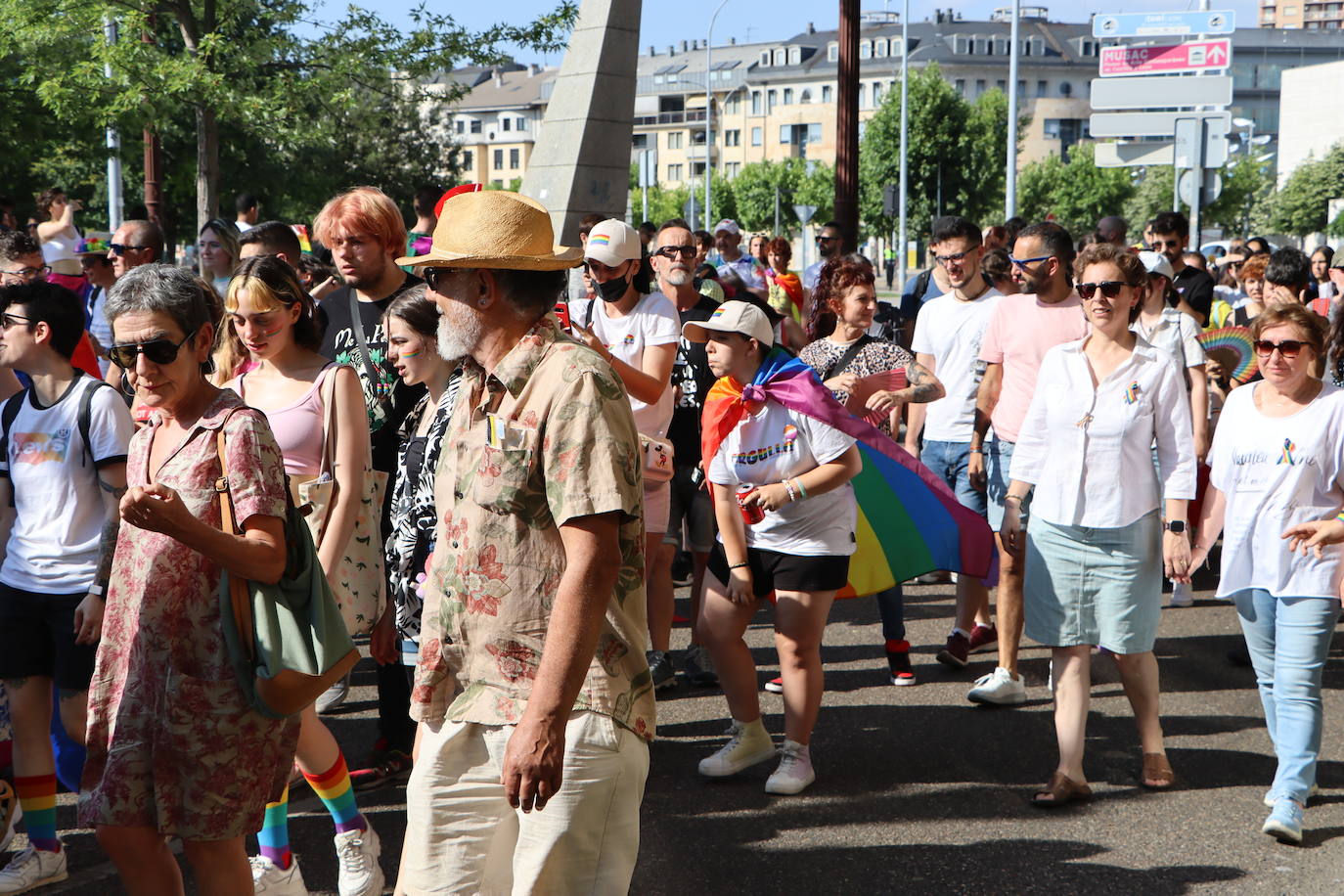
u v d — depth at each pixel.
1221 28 13.83
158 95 14.40
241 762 3.06
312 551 3.09
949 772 5.10
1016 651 5.97
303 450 4.23
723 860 4.26
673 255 6.29
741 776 5.05
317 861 4.23
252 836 4.42
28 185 21.94
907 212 68.62
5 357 4.05
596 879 2.67
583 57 10.01
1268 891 4.04
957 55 124.06
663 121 133.88
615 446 2.55
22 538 4.01
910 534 5.70
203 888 3.14
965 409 6.94
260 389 4.32
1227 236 68.56
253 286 4.18
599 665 2.66
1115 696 6.19
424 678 2.78
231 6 15.13
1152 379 4.70
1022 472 4.93
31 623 3.99
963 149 68.25
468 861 2.75
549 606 2.65
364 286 4.75
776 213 92.50
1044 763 5.20
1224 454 4.74
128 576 3.11
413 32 15.61
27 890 3.99
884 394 5.78
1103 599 4.75
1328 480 4.54
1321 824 4.59
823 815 4.65
